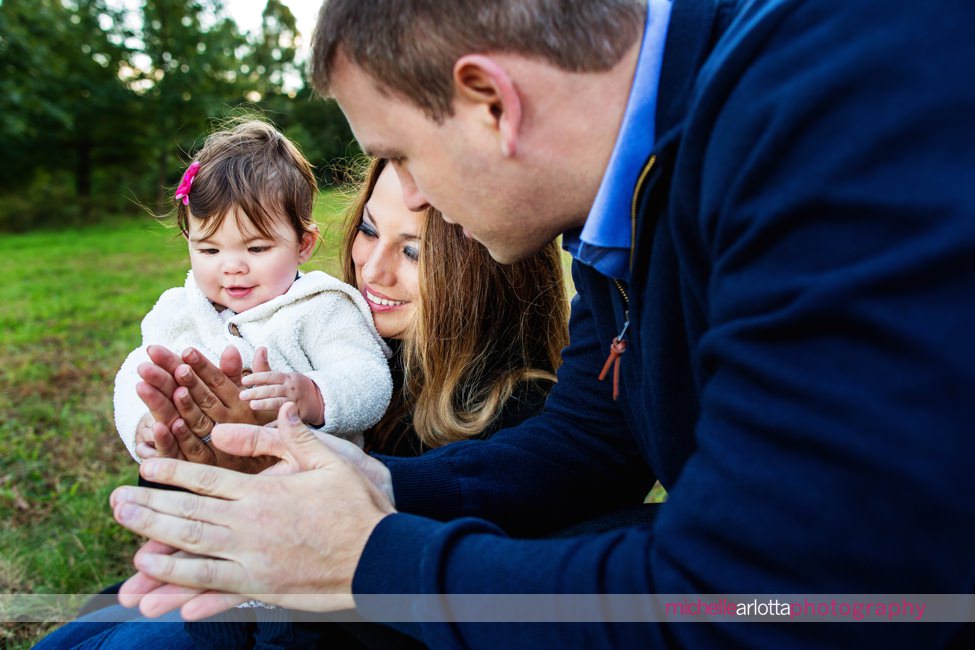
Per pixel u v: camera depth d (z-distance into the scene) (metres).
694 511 0.70
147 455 1.33
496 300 1.61
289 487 1.00
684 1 0.96
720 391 0.72
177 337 1.78
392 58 0.93
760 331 0.68
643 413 1.11
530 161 0.98
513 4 0.89
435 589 0.84
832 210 0.65
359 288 1.83
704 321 0.88
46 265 10.16
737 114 0.74
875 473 0.60
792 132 0.68
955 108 0.62
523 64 0.92
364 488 1.03
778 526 0.64
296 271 1.84
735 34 0.82
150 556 0.96
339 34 0.96
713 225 0.77
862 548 0.62
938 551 0.60
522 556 0.83
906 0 0.68
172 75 23.47
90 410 4.05
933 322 0.59
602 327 1.24
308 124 23.00
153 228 2.68
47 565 2.48
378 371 1.67
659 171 0.89
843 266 0.63
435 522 0.96
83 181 23.88
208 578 0.95
